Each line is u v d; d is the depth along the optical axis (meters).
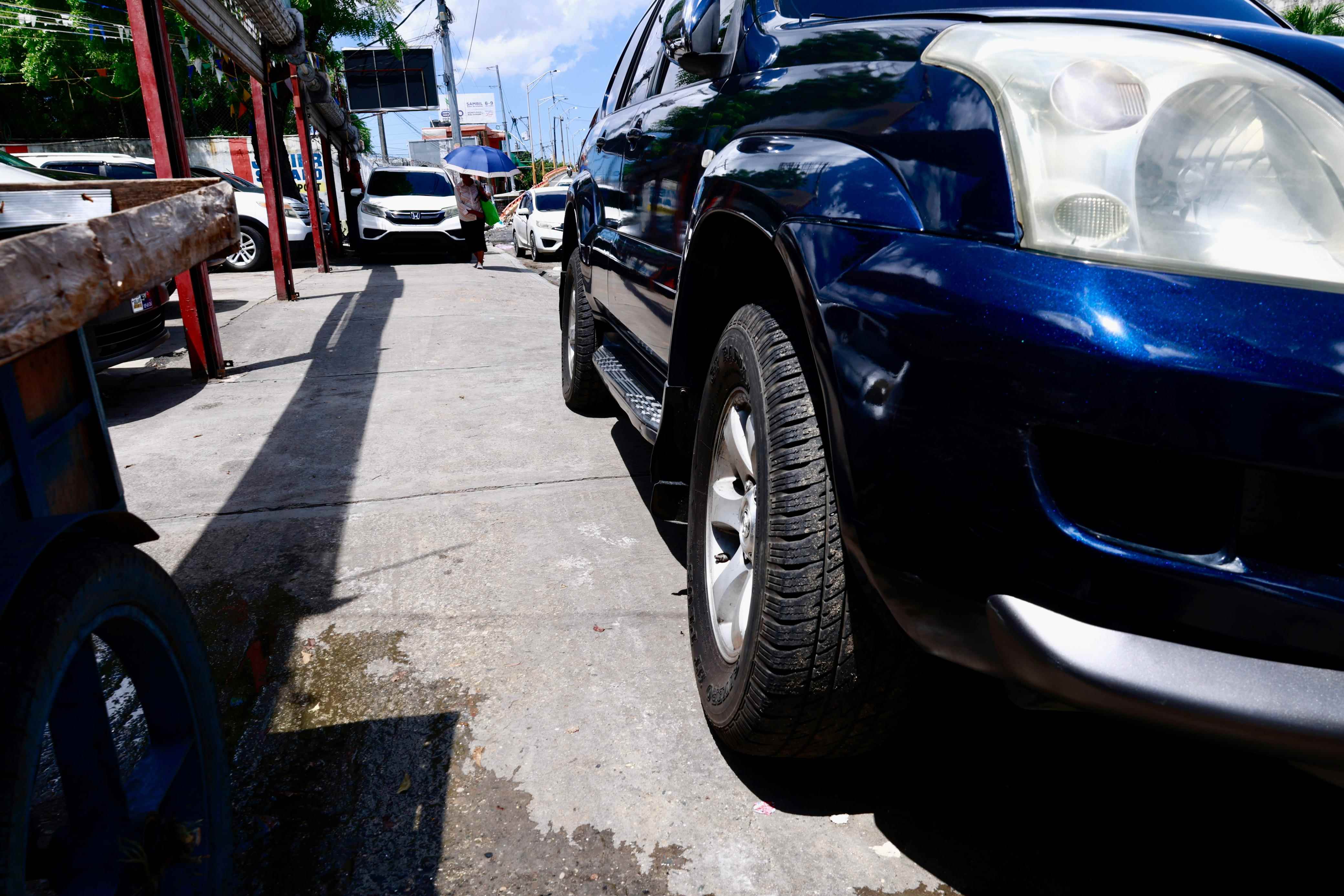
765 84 2.09
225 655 2.34
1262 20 2.27
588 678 2.23
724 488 1.97
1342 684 1.06
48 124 22.25
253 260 12.83
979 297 1.21
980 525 1.20
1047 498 1.16
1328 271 1.11
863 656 1.54
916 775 1.89
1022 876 1.62
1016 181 1.26
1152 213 1.19
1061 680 1.13
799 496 1.55
